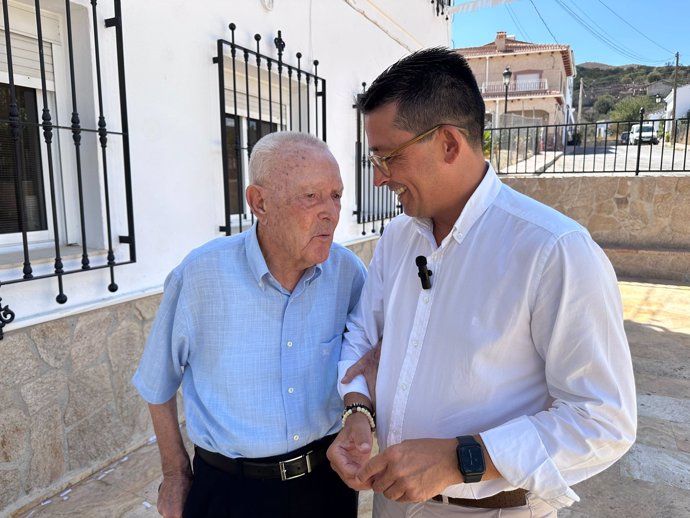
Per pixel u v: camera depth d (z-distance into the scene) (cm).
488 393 109
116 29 243
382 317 143
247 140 340
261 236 133
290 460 133
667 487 251
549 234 102
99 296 252
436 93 106
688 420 318
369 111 113
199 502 137
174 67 283
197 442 136
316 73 399
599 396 97
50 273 229
